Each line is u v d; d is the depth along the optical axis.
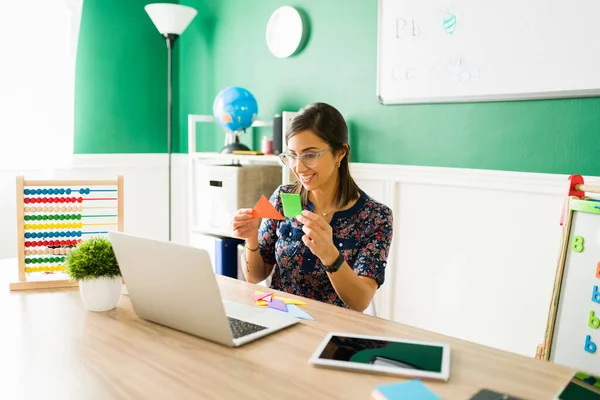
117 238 1.10
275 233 1.67
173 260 1.01
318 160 1.45
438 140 2.26
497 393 0.81
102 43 3.15
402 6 2.31
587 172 1.87
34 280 1.41
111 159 3.23
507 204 2.08
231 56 3.13
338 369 0.90
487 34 2.06
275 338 1.04
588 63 1.82
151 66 3.37
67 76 2.87
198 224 2.87
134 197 3.36
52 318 1.16
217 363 0.93
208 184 2.75
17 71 2.74
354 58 2.53
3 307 1.23
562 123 1.92
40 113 2.82
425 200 2.33
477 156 2.15
